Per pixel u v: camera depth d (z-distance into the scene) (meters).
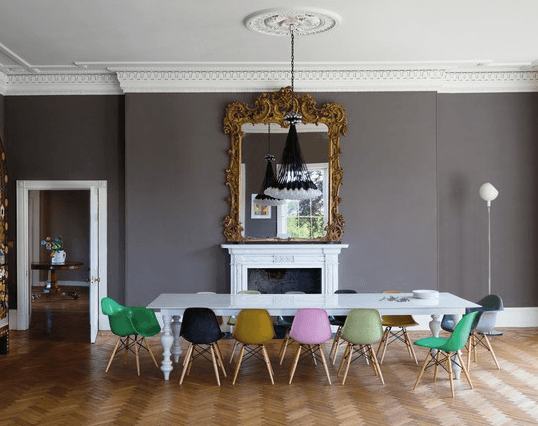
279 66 8.01
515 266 8.50
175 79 8.15
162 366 5.79
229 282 8.20
